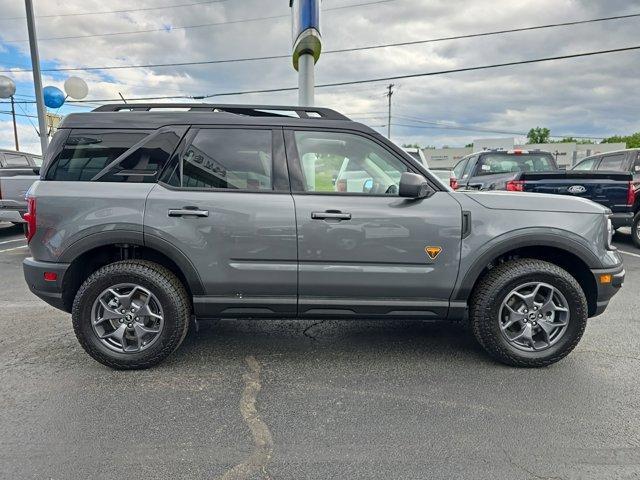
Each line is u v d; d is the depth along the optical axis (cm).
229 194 311
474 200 316
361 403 280
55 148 318
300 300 318
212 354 354
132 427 252
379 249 309
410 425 255
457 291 316
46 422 256
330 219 307
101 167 315
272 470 216
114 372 321
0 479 207
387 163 326
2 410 269
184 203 307
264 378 313
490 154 916
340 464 221
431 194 315
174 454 228
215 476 212
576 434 245
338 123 325
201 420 260
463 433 247
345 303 317
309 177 320
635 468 217
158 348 318
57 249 308
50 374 317
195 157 317
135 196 308
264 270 311
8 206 809
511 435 245
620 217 712
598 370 323
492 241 310
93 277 313
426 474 213
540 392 292
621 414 265
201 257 310
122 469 216
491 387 299
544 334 322
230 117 322
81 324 314
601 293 321
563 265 342
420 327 415
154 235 306
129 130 319
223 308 320
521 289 320
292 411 270
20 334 394
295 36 853
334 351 360
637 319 431
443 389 297
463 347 368
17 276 614
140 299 320
